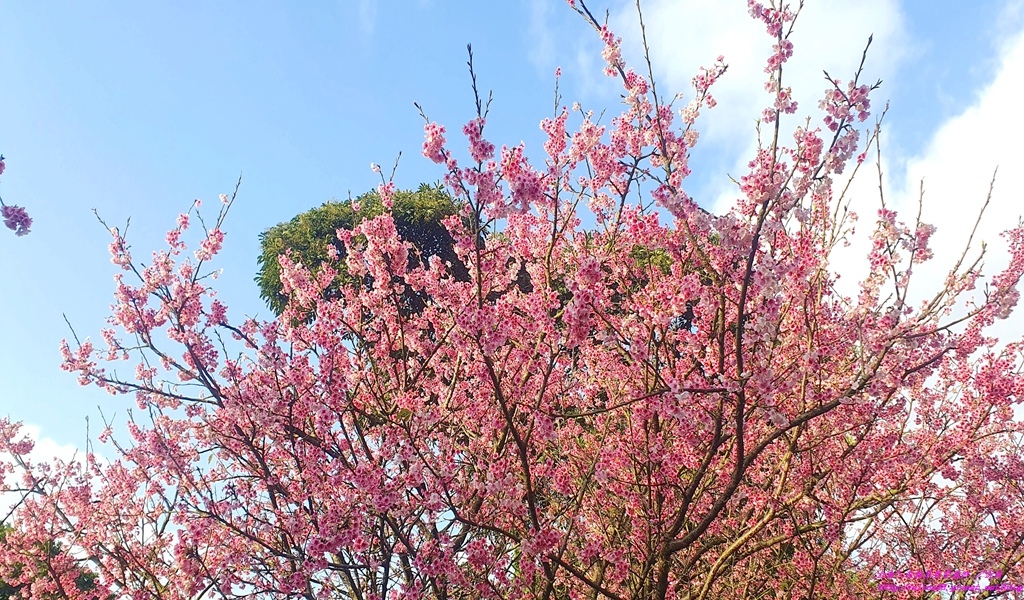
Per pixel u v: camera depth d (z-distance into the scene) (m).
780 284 4.41
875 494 5.26
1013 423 5.96
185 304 5.14
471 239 4.71
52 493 6.49
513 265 6.30
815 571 5.68
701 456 5.48
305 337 5.59
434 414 4.99
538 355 5.25
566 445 6.68
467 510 5.16
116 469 6.50
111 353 5.33
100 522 6.21
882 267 4.97
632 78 5.10
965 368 5.87
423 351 5.73
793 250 5.21
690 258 5.57
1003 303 4.92
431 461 4.60
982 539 6.69
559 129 5.07
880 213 4.96
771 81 4.37
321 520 4.31
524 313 5.97
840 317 5.70
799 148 4.19
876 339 4.75
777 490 5.29
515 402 4.87
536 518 4.43
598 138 5.20
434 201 12.12
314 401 4.78
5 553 6.59
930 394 6.48
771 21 4.36
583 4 5.02
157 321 5.17
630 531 5.80
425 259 11.84
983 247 4.91
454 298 5.17
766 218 4.28
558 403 6.12
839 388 5.27
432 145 4.21
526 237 6.12
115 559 6.05
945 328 4.56
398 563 5.25
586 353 5.91
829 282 5.91
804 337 5.45
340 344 5.06
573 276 4.50
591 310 4.05
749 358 4.79
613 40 5.04
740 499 6.30
